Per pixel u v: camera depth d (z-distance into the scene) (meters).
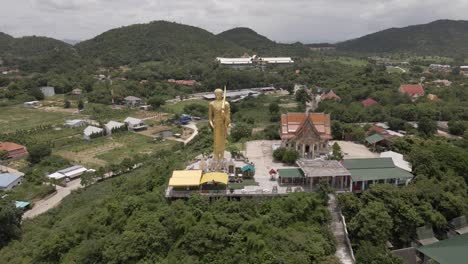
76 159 134.62
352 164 79.94
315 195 70.38
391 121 129.88
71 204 97.25
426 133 121.88
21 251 74.25
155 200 72.94
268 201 70.12
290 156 89.44
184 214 65.81
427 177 79.38
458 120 134.88
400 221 66.81
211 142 118.69
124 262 61.66
